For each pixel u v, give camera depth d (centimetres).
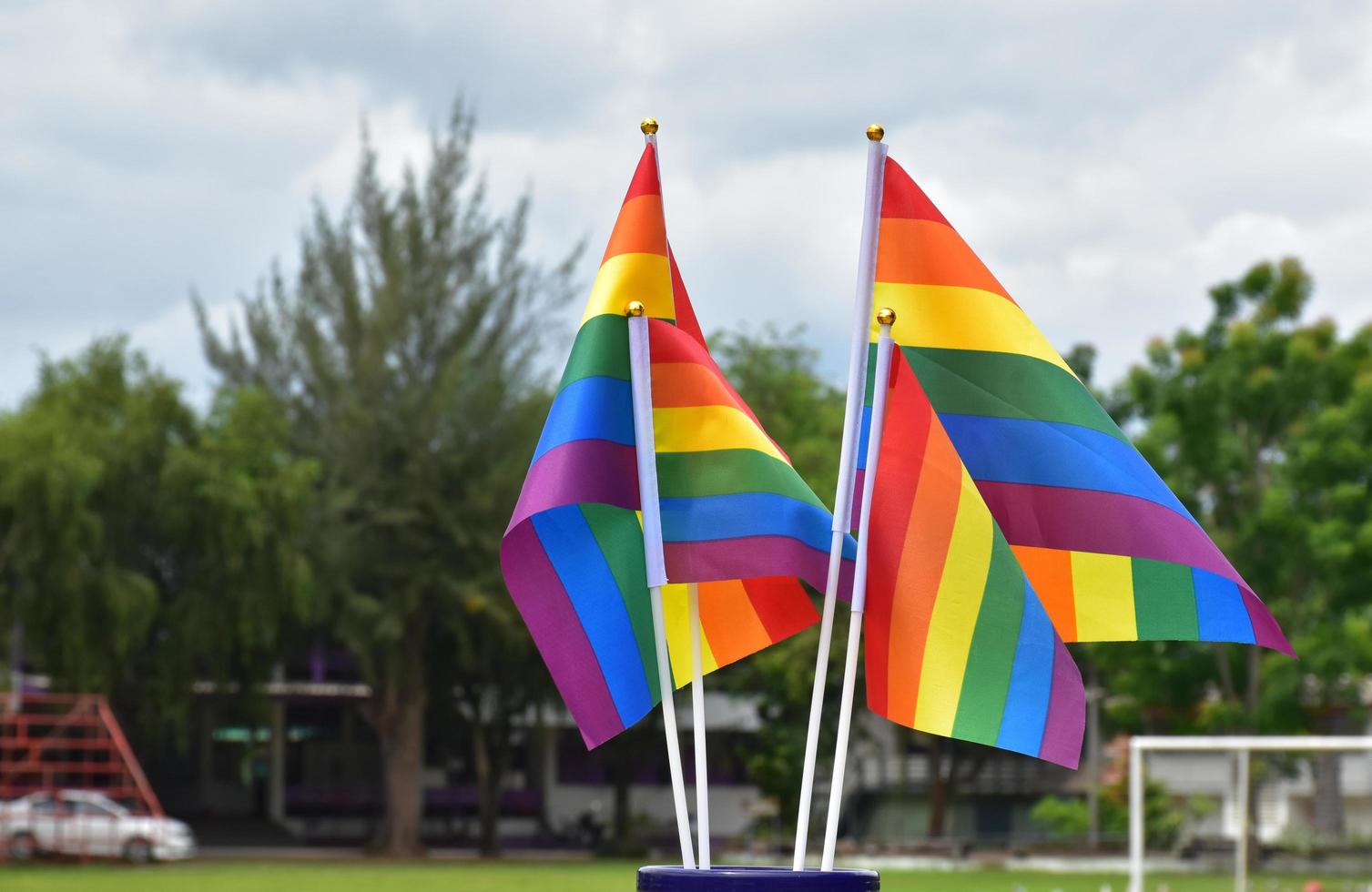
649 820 5191
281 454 4234
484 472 4322
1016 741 514
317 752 5609
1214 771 3347
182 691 4031
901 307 574
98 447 3934
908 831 4884
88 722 3734
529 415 4322
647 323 538
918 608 530
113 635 3766
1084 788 4681
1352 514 3070
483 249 4412
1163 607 568
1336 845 2441
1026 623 524
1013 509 571
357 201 4375
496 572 4206
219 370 4481
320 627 4453
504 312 4416
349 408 4216
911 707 526
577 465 525
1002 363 572
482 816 4647
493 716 4700
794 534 533
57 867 3419
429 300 4347
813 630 3800
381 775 5653
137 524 4053
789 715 4459
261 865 3659
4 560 3609
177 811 5322
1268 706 3067
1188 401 3203
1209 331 3372
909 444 541
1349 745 1902
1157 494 566
